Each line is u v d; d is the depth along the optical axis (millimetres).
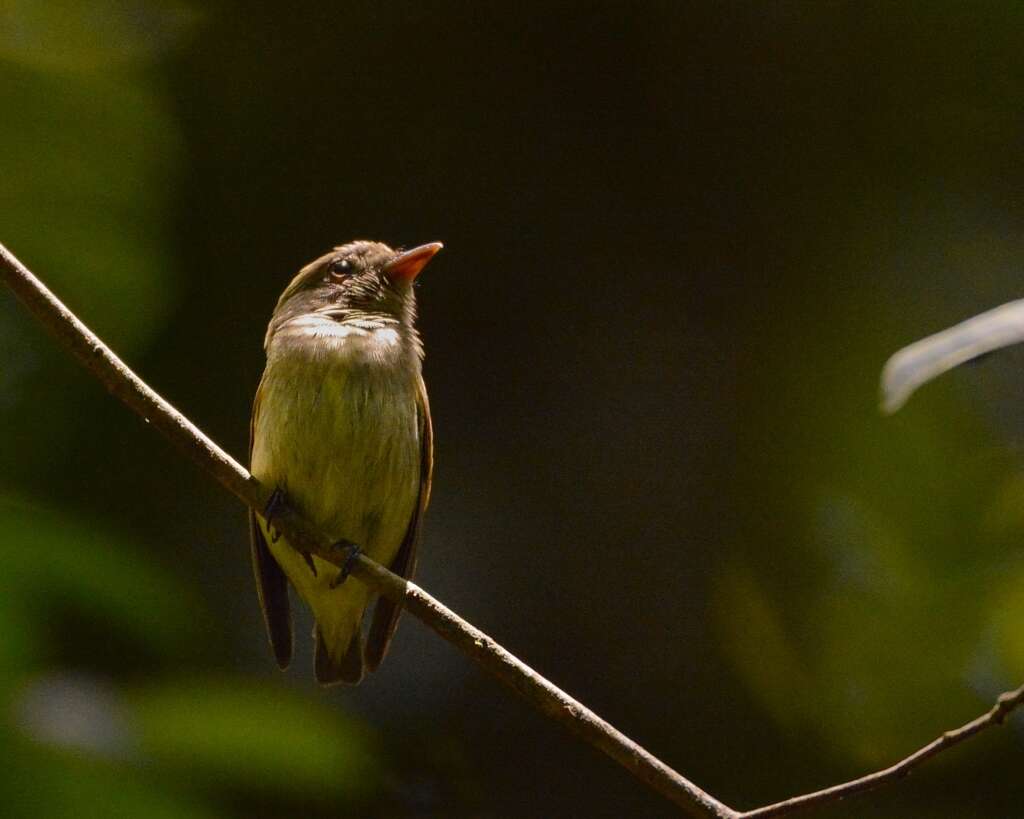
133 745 6156
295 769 6496
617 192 11320
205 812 6133
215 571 10812
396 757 10180
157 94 11344
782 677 10312
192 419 11180
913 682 10594
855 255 11539
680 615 10180
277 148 11703
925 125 11969
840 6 11742
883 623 10586
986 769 10664
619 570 10242
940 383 11109
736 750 10078
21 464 10062
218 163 11641
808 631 10453
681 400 10719
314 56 11867
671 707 10016
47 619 6281
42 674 6148
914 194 11961
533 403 10703
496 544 10336
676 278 11109
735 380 10859
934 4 11750
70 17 10852
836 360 11164
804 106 11648
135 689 6391
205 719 6301
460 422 10680
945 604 10633
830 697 10469
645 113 11484
